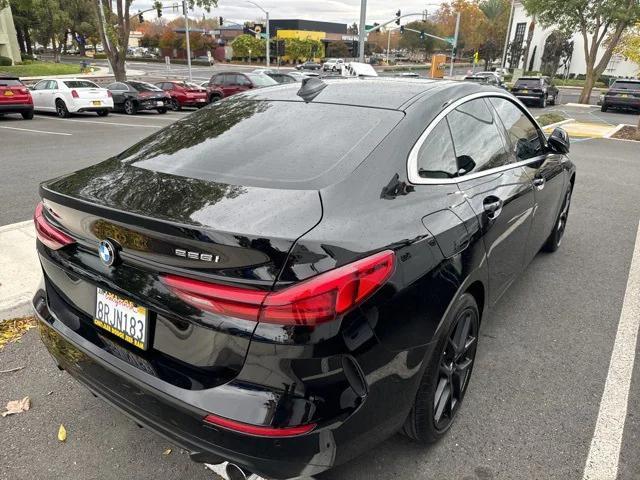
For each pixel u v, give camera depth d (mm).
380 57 91562
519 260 3379
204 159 2352
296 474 1750
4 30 46938
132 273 1879
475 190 2637
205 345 1746
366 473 2320
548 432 2586
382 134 2297
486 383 2975
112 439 2545
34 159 9797
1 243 4750
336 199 1946
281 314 1612
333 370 1697
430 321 2059
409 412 2117
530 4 27406
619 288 4273
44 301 2406
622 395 2883
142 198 1992
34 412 2727
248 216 1796
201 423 1747
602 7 26766
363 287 1746
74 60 71062
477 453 2445
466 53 90625
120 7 27500
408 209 2117
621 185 8328
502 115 3297
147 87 21859
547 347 3369
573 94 40344
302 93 2889
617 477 2312
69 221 2074
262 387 1683
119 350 2004
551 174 3855
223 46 92250
